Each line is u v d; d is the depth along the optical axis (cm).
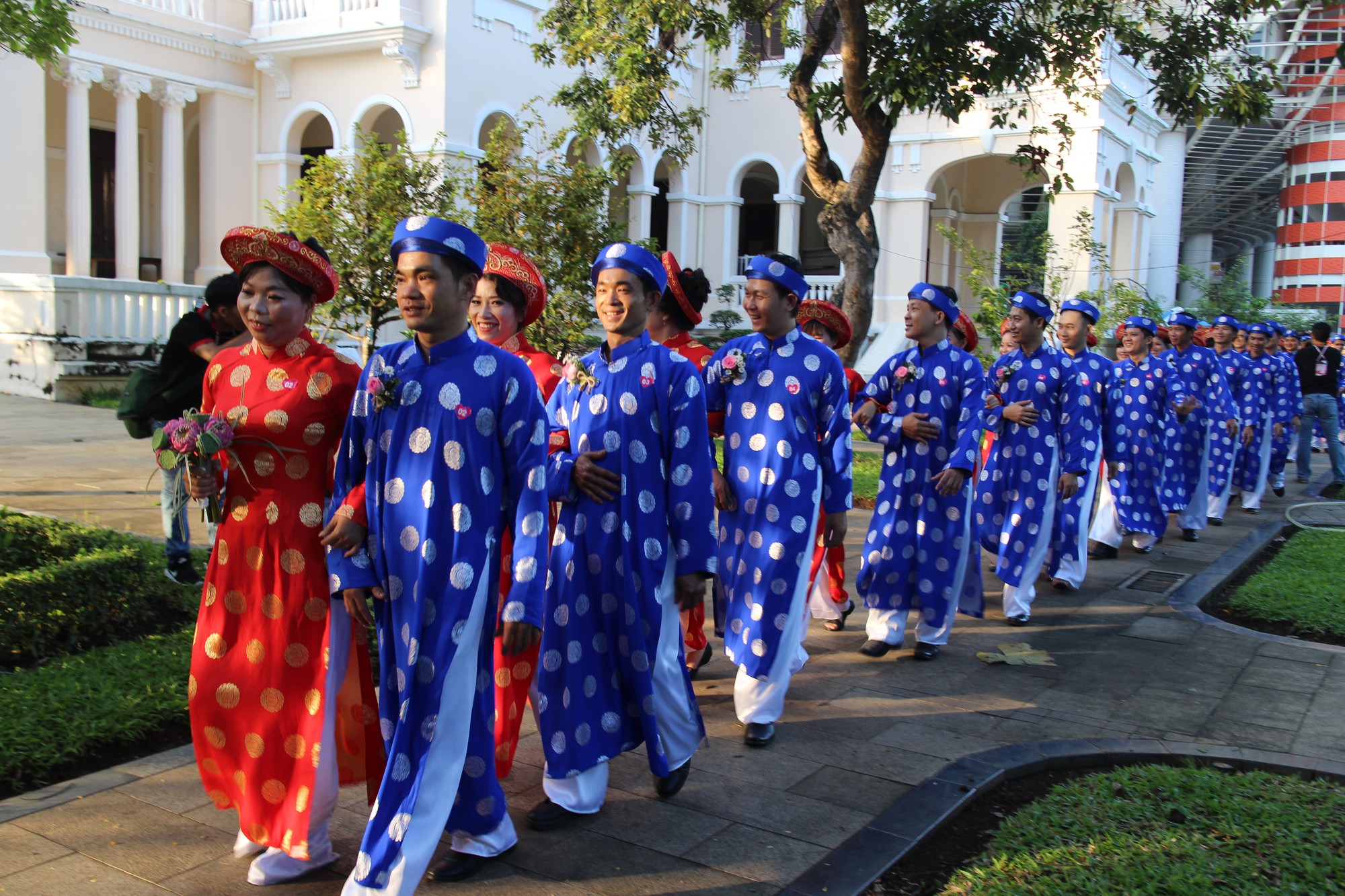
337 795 306
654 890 309
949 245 2389
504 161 950
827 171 1025
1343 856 331
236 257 304
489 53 1794
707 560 359
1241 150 3316
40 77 1720
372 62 1797
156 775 375
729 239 2286
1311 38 2669
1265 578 722
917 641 544
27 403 1477
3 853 317
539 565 298
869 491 1012
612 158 1095
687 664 512
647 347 365
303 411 298
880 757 412
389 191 886
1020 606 618
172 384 544
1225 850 333
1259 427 1088
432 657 288
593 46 1057
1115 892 305
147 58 1800
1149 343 850
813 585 589
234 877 308
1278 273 4350
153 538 694
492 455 297
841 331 576
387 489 293
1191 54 950
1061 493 627
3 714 398
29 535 588
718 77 1194
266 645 299
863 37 905
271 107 1927
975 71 895
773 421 427
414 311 289
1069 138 991
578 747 347
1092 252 1689
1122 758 412
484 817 309
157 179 2191
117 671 451
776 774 394
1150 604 672
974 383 530
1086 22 933
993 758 404
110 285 1590
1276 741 433
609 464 356
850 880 316
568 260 931
